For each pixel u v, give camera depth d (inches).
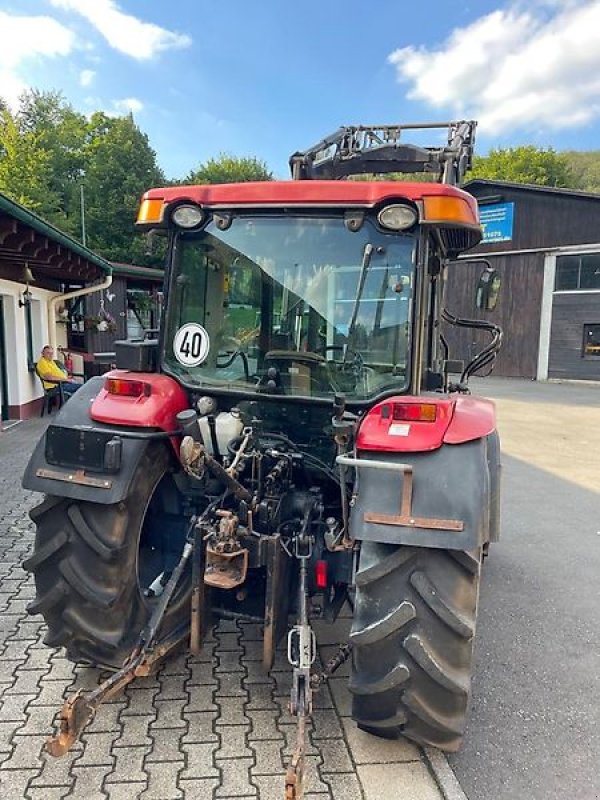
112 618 95.7
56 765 85.3
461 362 150.4
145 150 1398.9
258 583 101.8
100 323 524.7
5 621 126.6
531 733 99.0
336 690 105.8
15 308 366.9
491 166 1851.6
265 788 82.0
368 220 100.9
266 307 106.4
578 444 373.7
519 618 141.5
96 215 1283.2
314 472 109.7
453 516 80.4
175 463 108.5
